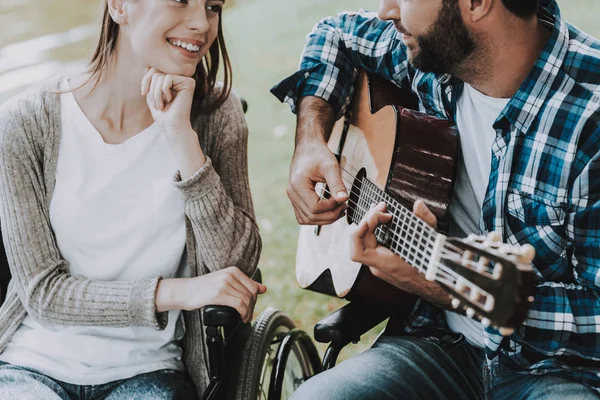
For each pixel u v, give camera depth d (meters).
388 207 1.87
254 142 5.39
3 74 7.12
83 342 2.08
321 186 2.33
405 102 2.35
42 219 2.06
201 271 2.15
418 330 2.21
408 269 1.82
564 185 1.88
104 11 2.02
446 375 2.09
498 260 1.43
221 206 2.06
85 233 2.08
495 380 2.05
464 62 1.90
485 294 1.45
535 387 1.95
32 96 2.07
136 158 2.07
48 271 2.04
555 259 1.93
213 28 2.04
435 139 2.07
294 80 2.40
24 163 2.04
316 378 2.03
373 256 1.80
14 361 2.08
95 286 2.04
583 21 6.00
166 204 2.09
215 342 2.03
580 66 1.87
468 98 2.09
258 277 2.39
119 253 2.09
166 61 2.00
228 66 2.17
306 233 2.50
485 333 1.93
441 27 1.85
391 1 1.93
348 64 2.40
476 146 2.08
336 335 2.15
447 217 2.07
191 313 2.17
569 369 1.94
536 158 1.90
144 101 2.07
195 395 2.14
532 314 1.87
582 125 1.85
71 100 2.08
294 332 2.40
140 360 2.10
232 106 2.22
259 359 2.22
